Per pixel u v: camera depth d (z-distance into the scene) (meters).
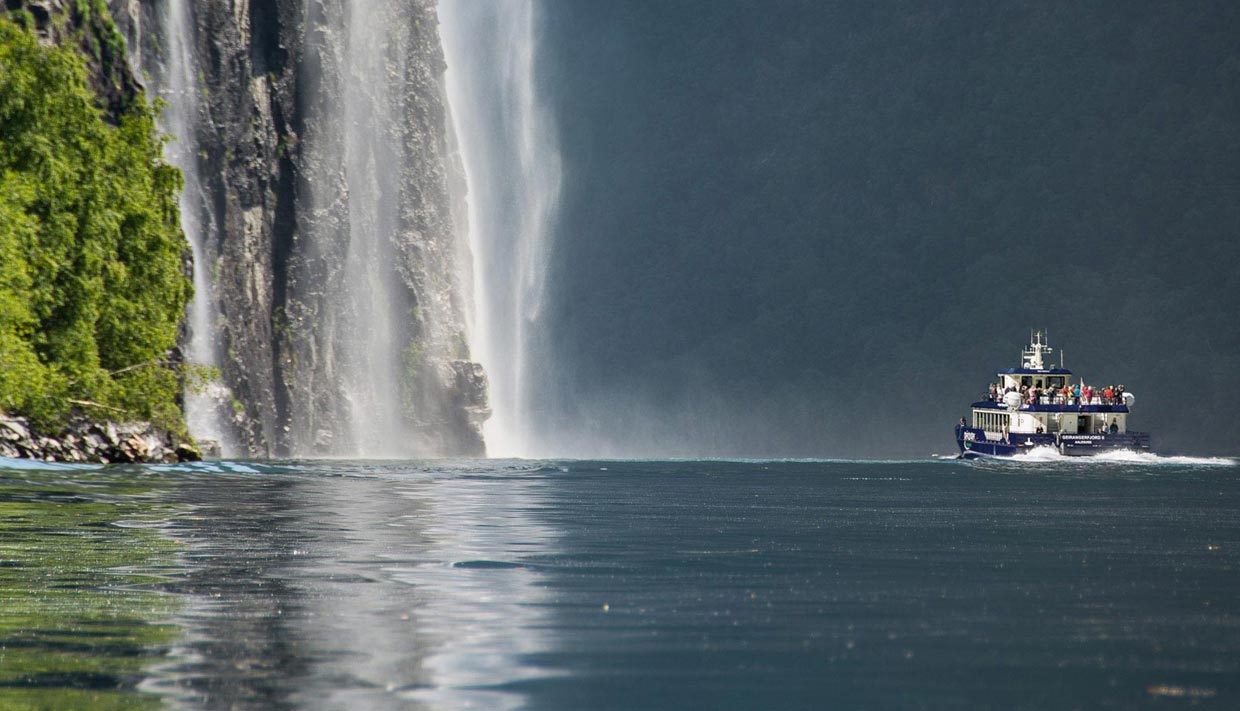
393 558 94.19
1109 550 108.56
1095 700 48.62
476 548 103.81
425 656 55.91
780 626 64.81
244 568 86.31
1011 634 62.75
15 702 46.62
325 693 48.66
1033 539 119.94
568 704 47.69
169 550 97.69
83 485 187.62
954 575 87.69
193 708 46.03
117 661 53.81
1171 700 48.59
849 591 78.69
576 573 86.69
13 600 70.25
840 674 53.16
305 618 65.19
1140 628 64.69
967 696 49.31
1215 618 68.06
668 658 56.19
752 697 49.06
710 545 109.50
